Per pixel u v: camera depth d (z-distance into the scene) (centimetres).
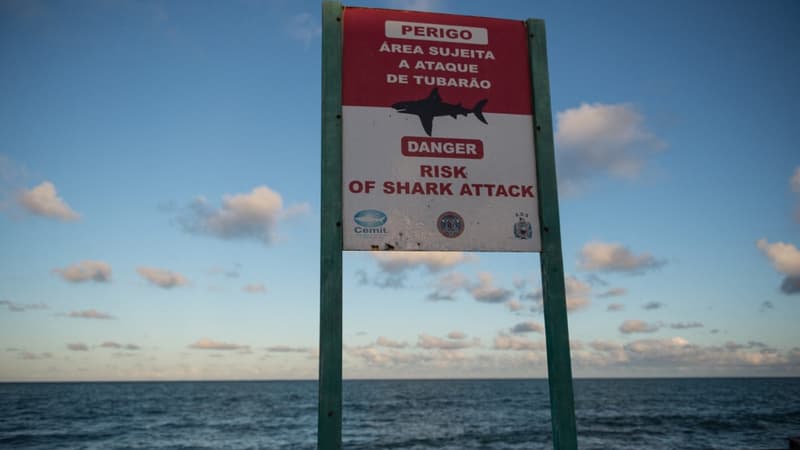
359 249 360
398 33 408
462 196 385
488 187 392
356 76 394
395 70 400
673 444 2517
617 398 6531
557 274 383
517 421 3903
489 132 403
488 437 2941
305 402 6456
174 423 3988
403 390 10306
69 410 5172
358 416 4406
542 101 415
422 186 381
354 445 2675
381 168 378
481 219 384
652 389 9562
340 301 346
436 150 390
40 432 3422
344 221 364
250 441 2975
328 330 340
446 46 414
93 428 3659
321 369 333
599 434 2917
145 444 2852
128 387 13425
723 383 14375
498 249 381
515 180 397
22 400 6675
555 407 359
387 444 2698
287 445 2800
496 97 411
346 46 399
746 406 5038
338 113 383
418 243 369
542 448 2542
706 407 4931
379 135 384
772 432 2988
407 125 390
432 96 400
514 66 422
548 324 373
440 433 3156
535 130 409
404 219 372
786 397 6656
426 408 5300
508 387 12238
